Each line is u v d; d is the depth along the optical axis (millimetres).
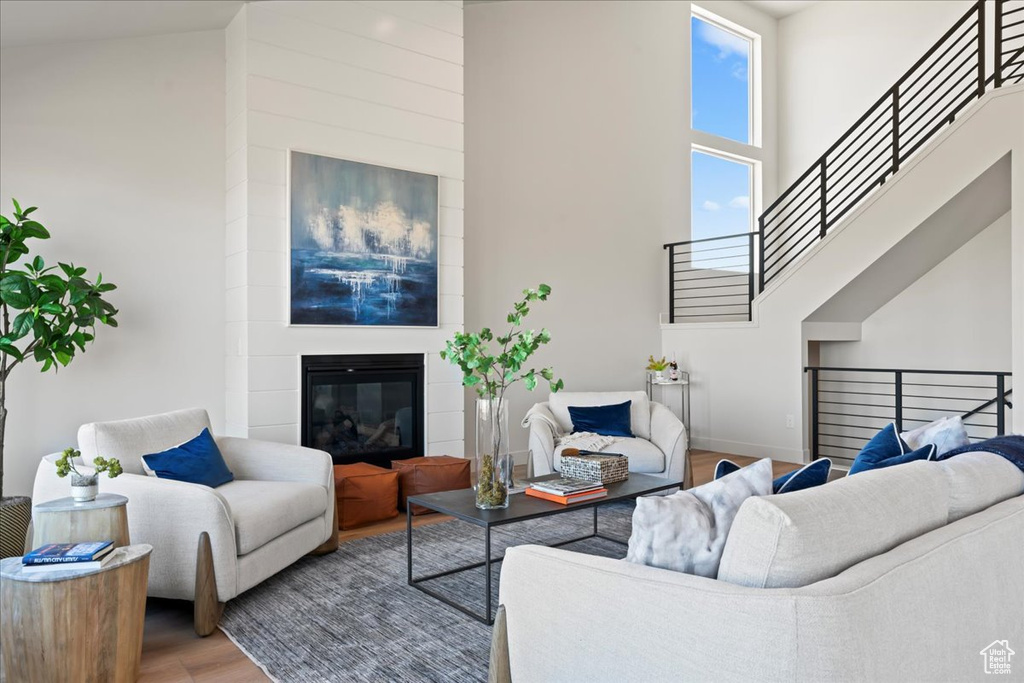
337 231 4785
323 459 3617
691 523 1610
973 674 1540
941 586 1463
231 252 4695
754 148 8281
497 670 1816
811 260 6078
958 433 2619
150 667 2449
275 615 2865
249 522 2904
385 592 3113
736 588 1376
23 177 4148
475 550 3732
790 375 6281
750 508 1438
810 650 1253
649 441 4906
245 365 4480
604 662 1575
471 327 5941
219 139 4770
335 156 4785
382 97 5043
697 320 7711
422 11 5277
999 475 1918
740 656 1330
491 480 3027
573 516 4461
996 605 1622
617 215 7023
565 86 6625
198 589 2695
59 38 4152
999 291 6152
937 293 6520
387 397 5055
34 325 3529
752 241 6730
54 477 2979
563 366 6598
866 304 6609
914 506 1625
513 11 6254
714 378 6922
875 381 6934
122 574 2256
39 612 2115
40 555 2186
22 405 4145
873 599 1312
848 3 7871
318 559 3598
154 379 4547
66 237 4270
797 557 1373
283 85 4586
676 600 1438
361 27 4945
